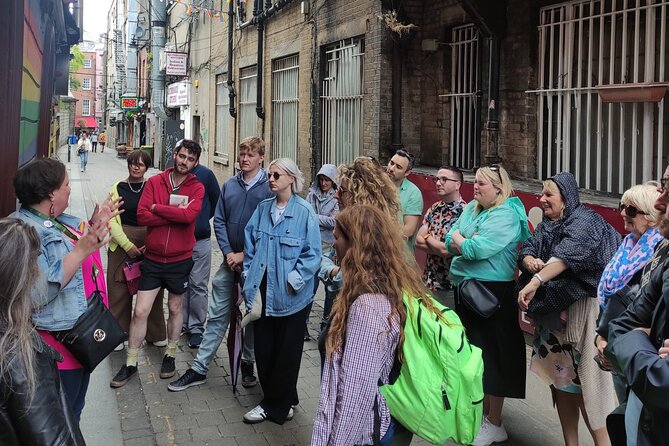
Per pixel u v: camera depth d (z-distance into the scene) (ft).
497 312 12.79
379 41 26.53
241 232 15.72
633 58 17.37
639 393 6.82
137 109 112.37
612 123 18.08
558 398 12.39
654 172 16.98
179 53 67.51
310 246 13.67
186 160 16.12
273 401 13.82
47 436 6.63
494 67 21.71
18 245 6.92
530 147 21.12
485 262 12.81
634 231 10.34
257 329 13.91
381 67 26.58
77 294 10.06
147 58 96.89
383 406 8.03
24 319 6.83
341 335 8.13
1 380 6.51
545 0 20.21
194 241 16.93
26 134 20.42
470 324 13.11
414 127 27.14
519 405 15.15
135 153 17.71
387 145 26.94
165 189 16.31
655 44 16.74
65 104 134.51
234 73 49.78
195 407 14.78
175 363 17.49
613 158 18.21
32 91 22.15
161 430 13.58
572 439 12.33
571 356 11.92
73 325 9.95
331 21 31.14
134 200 17.79
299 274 13.46
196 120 66.39
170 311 16.61
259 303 13.51
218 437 13.34
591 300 11.61
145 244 16.49
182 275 16.51
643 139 17.12
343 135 30.86
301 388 16.06
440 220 15.51
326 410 7.83
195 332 19.06
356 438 7.72
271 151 41.01
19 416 6.57
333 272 15.89
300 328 13.64
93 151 157.48
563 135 19.83
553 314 11.78
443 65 25.80
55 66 40.93
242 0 44.88
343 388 7.77
